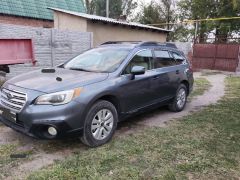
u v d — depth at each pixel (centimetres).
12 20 1656
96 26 1493
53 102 389
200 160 402
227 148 448
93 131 434
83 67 520
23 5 1733
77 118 402
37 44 1018
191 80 715
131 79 498
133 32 1742
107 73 476
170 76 619
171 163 391
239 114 659
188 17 3253
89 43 1220
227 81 1363
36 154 410
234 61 1994
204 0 2898
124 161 392
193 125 563
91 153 414
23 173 356
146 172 365
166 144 457
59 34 1091
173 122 583
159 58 605
